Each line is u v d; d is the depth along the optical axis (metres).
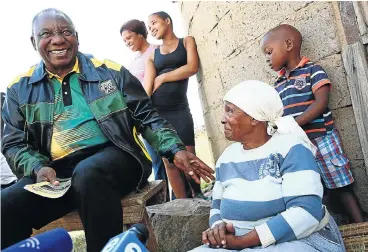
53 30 2.15
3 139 2.27
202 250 1.72
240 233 1.78
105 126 2.18
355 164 2.72
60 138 2.21
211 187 4.72
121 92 2.29
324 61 2.78
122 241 1.05
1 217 1.83
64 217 2.25
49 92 2.24
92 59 2.35
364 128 2.56
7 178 2.69
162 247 2.68
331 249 1.72
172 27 4.45
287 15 3.04
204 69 4.74
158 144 2.26
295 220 1.64
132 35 4.59
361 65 2.51
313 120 2.67
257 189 1.77
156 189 2.36
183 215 2.72
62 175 2.24
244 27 3.61
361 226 2.14
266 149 1.83
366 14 2.46
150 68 4.38
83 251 3.20
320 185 1.71
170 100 4.17
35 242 1.12
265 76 3.47
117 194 1.97
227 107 1.88
